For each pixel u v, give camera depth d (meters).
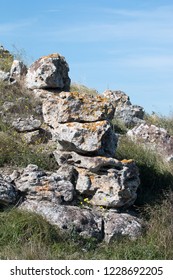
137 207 11.92
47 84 16.42
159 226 10.93
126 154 13.86
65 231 10.39
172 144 15.93
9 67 18.23
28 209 10.70
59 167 12.16
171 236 10.46
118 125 17.97
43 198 11.10
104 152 11.95
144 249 10.06
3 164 12.24
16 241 9.76
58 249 9.81
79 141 11.61
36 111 15.26
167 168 13.98
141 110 19.41
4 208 10.80
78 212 10.83
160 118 20.44
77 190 11.57
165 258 9.93
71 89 20.62
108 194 11.44
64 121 11.81
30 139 13.48
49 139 13.88
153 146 15.85
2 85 16.12
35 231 9.95
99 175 11.60
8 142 12.84
